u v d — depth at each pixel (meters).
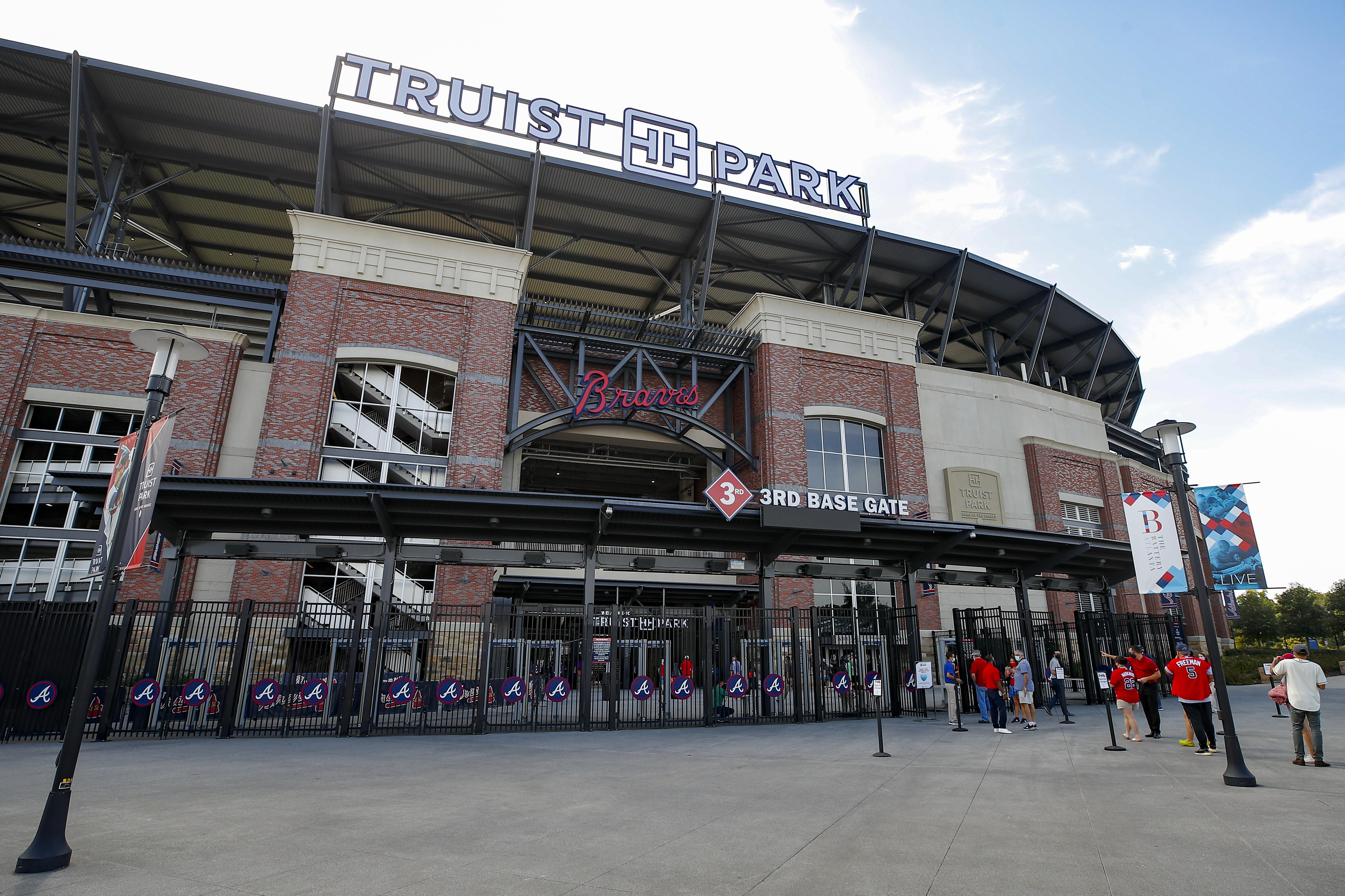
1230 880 5.06
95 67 24.33
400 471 24.52
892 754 11.96
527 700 16.58
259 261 36.25
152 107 26.36
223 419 23.41
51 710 13.94
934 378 34.09
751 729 15.98
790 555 22.22
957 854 5.81
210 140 27.94
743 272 37.44
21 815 7.12
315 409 23.72
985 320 41.50
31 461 22.25
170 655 17.86
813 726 16.75
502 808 7.59
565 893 4.88
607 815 7.27
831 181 34.84
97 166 26.03
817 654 18.30
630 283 37.91
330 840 6.23
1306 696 9.99
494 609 17.17
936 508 32.16
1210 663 11.63
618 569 18.02
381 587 19.70
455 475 24.36
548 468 38.66
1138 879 5.13
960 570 23.22
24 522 21.80
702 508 17.22
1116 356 45.84
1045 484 34.50
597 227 33.16
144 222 33.09
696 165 32.31
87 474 14.60
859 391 31.64
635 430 30.33
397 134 27.28
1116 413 48.75
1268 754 11.13
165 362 7.55
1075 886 4.99
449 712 16.06
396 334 25.30
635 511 16.91
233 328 28.81
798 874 5.29
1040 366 45.59
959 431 33.75
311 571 22.17
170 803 7.80
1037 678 21.73
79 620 14.34
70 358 22.83
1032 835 6.40
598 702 21.17
